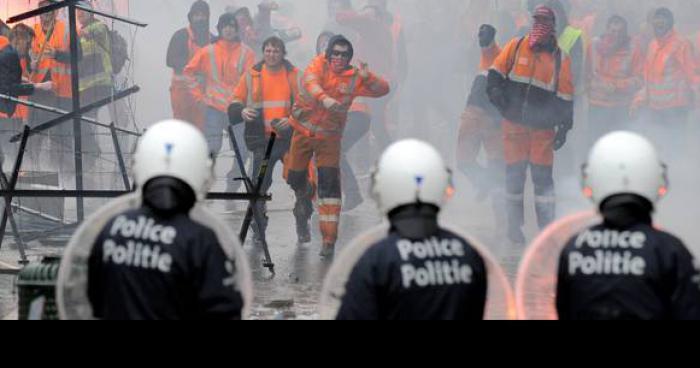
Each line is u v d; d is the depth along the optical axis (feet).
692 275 35.73
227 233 40.50
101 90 127.34
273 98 93.97
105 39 127.95
